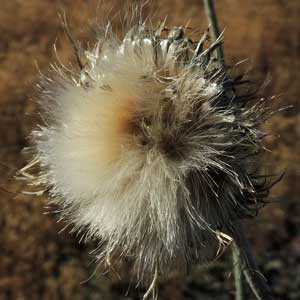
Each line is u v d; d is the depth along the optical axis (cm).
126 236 13
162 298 37
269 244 40
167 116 12
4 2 52
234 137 12
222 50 13
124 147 12
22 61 47
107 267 14
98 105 13
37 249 40
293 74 50
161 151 12
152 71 13
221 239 13
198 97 12
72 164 13
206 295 36
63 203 14
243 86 13
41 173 14
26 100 43
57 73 14
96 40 14
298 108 47
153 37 13
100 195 13
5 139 42
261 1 56
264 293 14
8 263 40
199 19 48
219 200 13
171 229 12
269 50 52
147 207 13
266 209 40
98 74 13
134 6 14
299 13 55
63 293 38
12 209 40
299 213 41
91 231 13
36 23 51
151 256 13
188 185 12
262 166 13
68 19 39
